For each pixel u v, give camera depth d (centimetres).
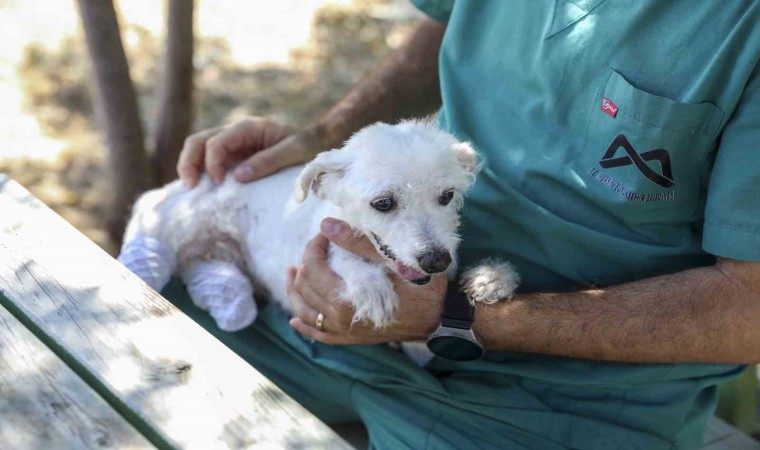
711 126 218
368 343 243
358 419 266
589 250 239
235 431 150
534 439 234
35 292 184
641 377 234
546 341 230
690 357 227
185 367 164
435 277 236
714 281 223
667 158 223
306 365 258
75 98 608
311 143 295
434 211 237
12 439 144
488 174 248
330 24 766
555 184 240
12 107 586
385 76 314
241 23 748
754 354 226
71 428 148
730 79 213
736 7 214
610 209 232
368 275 235
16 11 696
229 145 291
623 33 226
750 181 211
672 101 217
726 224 215
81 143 565
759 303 220
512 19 253
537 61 243
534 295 234
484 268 239
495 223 249
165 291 283
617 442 234
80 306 180
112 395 156
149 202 299
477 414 237
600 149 232
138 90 616
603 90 230
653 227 234
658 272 238
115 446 145
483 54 263
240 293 269
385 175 233
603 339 227
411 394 242
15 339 168
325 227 244
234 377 162
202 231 289
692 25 219
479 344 231
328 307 238
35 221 215
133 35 691
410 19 791
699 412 250
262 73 675
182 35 362
